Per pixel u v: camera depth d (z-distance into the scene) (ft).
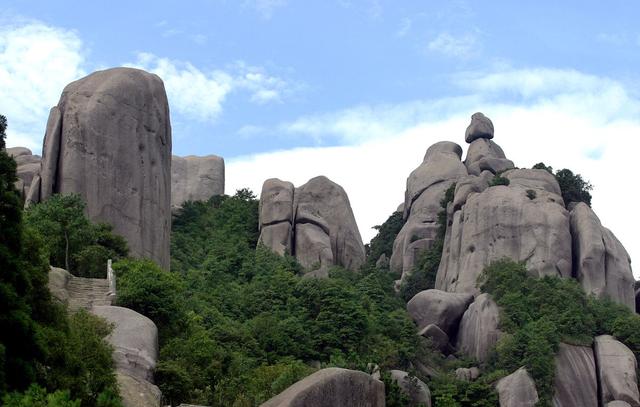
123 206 238.68
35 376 116.06
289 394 148.66
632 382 247.50
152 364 159.53
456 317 272.10
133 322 166.50
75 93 245.86
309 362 229.25
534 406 238.89
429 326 268.00
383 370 226.38
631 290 282.97
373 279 286.87
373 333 246.06
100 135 241.14
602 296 276.41
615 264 282.97
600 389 248.73
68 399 102.47
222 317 227.81
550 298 264.11
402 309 272.51
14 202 124.16
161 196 247.70
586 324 259.19
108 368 134.21
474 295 278.67
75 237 209.67
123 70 251.60
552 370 245.04
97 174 238.27
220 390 172.35
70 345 127.24
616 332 258.98
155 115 251.19
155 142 249.75
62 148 240.32
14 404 100.99
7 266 120.26
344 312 242.17
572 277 282.97
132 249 236.63
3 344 113.60
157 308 180.34
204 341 175.01
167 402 159.43
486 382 244.22
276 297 250.78
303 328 237.04
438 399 232.32
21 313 116.57
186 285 243.60
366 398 154.61
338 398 150.71
